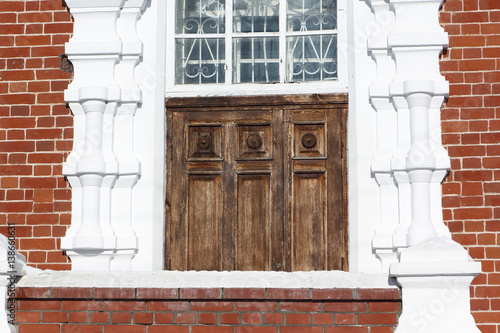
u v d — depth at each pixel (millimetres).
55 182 6555
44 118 6645
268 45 6902
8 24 6785
